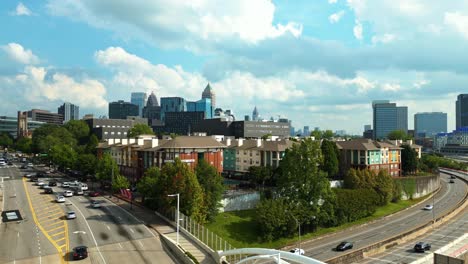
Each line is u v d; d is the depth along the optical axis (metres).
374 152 127.88
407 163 139.62
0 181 122.88
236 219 80.31
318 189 83.00
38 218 74.56
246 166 128.75
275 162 118.19
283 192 85.00
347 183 108.00
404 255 70.56
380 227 88.94
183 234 64.75
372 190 101.56
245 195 88.31
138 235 63.81
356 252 67.94
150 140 120.75
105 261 51.47
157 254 54.75
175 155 101.19
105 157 111.50
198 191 72.00
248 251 48.22
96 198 97.00
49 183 116.00
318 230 83.19
